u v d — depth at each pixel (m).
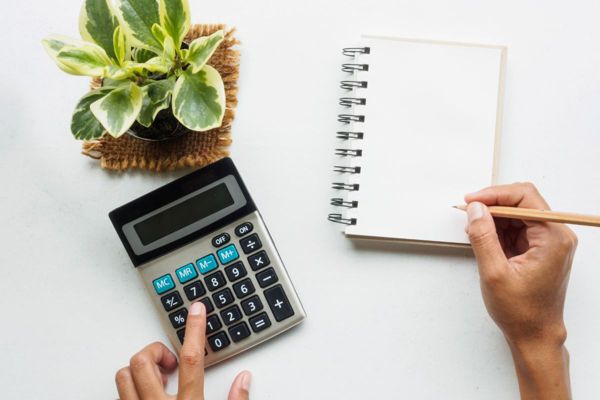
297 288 0.57
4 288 0.58
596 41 0.58
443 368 0.57
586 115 0.58
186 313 0.55
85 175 0.58
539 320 0.52
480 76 0.56
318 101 0.58
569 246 0.51
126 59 0.48
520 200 0.54
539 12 0.59
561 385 0.53
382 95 0.56
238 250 0.55
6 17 0.59
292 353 0.57
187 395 0.51
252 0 0.59
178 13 0.46
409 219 0.56
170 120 0.52
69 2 0.59
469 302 0.57
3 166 0.59
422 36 0.59
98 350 0.58
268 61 0.59
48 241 0.58
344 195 0.58
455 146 0.56
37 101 0.59
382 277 0.57
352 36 0.59
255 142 0.58
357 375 0.57
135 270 0.58
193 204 0.54
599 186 0.58
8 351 0.58
